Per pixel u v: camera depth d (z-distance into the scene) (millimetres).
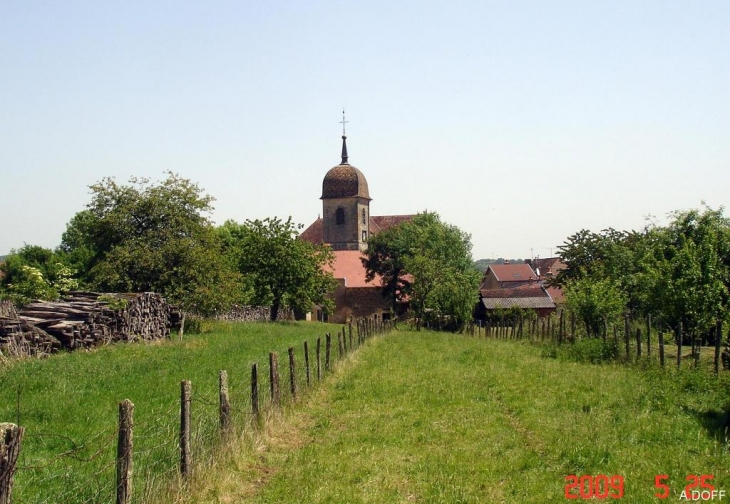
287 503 9391
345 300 82375
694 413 14773
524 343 37500
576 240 50594
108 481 9055
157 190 43469
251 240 60406
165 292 39156
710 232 27672
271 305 63125
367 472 10883
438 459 11633
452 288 59219
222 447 10859
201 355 23875
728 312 24766
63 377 17297
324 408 16469
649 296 28078
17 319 22750
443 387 19328
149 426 11828
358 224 102312
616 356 25797
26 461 9922
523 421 14570
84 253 72188
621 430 13281
